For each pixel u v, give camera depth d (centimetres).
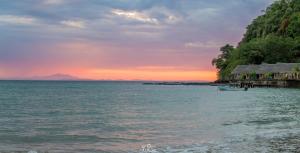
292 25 17700
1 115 4162
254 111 4591
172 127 3145
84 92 11612
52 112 4572
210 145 2288
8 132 2841
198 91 12575
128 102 6675
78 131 2925
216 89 14550
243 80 13938
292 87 12738
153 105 5875
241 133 2767
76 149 2194
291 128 3027
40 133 2802
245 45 17512
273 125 3222
